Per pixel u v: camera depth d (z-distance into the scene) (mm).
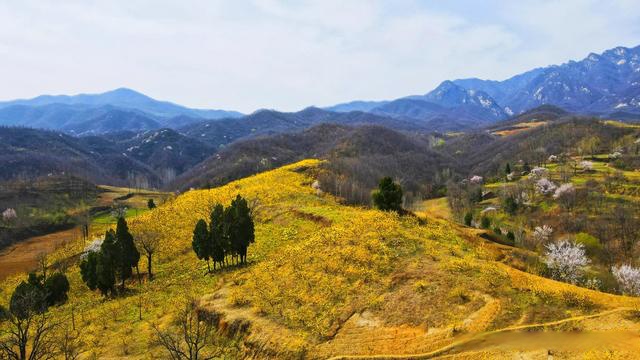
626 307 26984
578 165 161375
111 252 51875
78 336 38031
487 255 38312
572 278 48938
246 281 39812
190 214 76000
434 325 27062
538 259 46219
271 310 32594
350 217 51531
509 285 30188
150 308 42062
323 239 43750
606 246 93062
